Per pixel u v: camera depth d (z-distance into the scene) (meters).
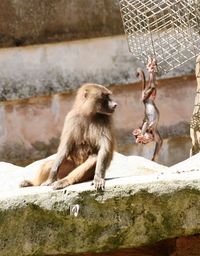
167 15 15.47
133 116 21.17
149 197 10.41
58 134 21.20
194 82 21.28
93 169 12.01
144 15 14.80
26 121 21.25
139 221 10.45
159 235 10.48
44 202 10.45
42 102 21.25
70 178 11.79
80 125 12.59
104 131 12.49
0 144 21.16
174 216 10.45
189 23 14.56
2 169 15.30
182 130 21.16
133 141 21.00
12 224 10.42
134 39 15.70
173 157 21.06
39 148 21.17
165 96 21.30
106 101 12.61
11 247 10.45
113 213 10.45
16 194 10.53
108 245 10.52
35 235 10.46
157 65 14.60
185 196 10.42
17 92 21.23
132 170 15.02
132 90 21.27
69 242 10.50
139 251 11.19
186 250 11.09
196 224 10.45
